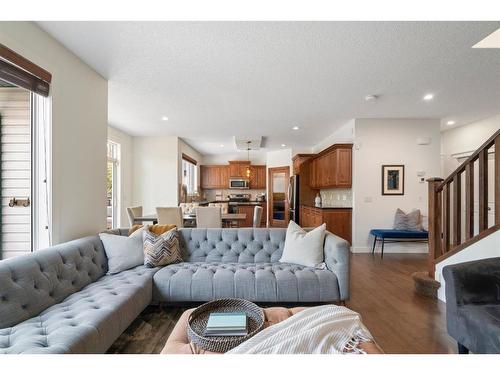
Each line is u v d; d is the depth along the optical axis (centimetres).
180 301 231
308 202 673
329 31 210
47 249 187
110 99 370
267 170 888
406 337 197
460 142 531
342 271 230
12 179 217
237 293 226
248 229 301
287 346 113
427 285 272
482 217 234
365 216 480
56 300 173
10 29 180
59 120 228
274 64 267
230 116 455
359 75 293
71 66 245
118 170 548
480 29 206
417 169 479
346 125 516
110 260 244
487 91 341
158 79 304
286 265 263
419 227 453
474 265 173
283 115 450
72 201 246
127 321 174
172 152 614
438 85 321
